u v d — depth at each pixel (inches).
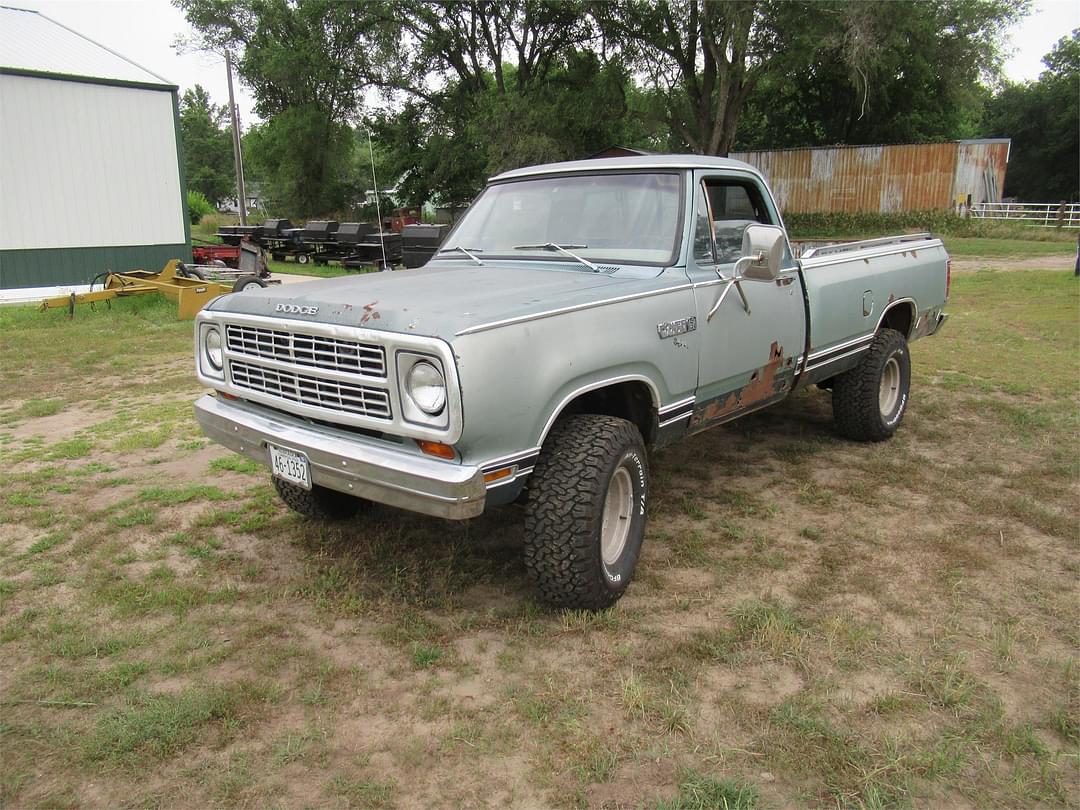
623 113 1295.5
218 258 828.6
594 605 134.6
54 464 219.8
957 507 185.8
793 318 185.2
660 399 148.2
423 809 94.0
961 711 111.3
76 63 663.1
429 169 1582.2
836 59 1228.5
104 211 670.5
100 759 102.0
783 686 117.4
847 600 142.5
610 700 114.1
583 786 97.3
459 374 110.0
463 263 173.0
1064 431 241.0
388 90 1531.7
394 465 118.3
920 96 1514.5
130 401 295.4
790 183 1325.0
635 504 143.1
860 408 223.8
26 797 95.4
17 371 347.9
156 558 159.6
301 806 94.3
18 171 619.8
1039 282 618.8
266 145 1621.6
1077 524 174.9
